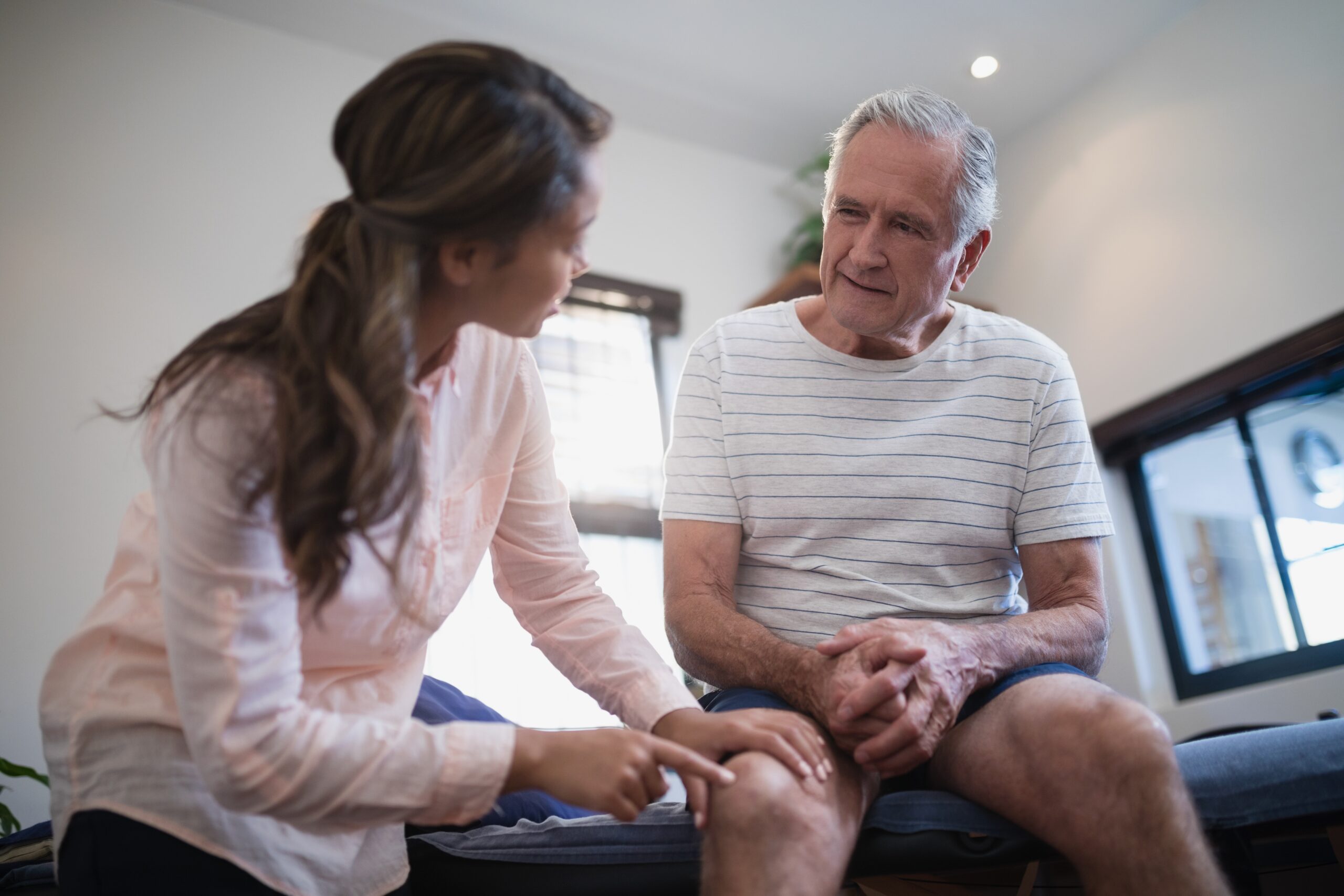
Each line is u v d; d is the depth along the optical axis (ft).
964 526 4.74
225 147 12.76
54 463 10.86
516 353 4.08
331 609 3.27
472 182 2.91
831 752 3.74
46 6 12.34
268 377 2.92
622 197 15.29
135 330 11.63
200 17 13.16
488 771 3.07
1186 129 13.97
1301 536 12.42
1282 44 13.08
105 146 12.14
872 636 3.94
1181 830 3.23
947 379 4.98
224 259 12.30
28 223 11.53
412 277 2.95
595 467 13.71
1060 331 15.17
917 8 13.87
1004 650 4.09
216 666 2.85
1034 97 15.60
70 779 3.16
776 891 3.14
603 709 4.06
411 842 4.05
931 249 4.77
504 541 4.26
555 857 4.00
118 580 3.36
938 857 3.77
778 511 4.79
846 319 4.85
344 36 13.79
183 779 3.13
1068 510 4.78
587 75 14.70
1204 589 13.34
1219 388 13.03
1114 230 14.66
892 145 4.80
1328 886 3.95
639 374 14.60
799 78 15.01
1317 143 12.55
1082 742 3.51
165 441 2.94
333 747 2.96
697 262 15.56
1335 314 12.02
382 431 2.85
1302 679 11.81
